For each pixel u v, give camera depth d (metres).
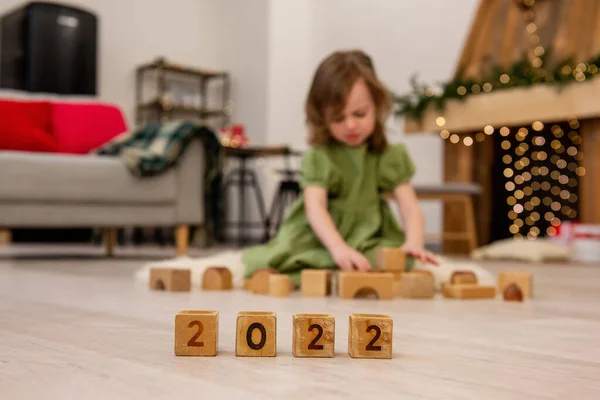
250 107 5.75
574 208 3.64
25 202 2.49
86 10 4.73
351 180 1.53
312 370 0.55
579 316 0.98
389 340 0.61
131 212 2.69
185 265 1.42
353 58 1.49
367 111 1.47
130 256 2.96
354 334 0.61
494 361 0.60
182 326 0.60
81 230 4.68
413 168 1.61
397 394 0.46
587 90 3.14
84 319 0.86
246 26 5.82
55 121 3.16
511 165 3.92
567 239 3.37
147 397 0.44
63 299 1.12
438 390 0.48
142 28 5.54
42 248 3.79
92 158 2.62
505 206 3.94
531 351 0.66
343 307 1.04
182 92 5.55
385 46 4.95
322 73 1.47
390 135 4.81
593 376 0.54
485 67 3.97
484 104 3.59
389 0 4.92
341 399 0.45
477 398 0.46
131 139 2.92
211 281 1.33
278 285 1.20
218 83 5.97
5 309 0.97
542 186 3.79
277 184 5.59
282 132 5.65
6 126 2.97
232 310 0.98
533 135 3.81
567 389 0.49
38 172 2.49
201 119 5.84
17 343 0.67
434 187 3.38
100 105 3.30
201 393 0.46
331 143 1.55
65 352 0.62
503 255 3.31
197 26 5.89
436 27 4.57
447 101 3.77
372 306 1.07
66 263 2.36
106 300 1.11
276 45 5.62
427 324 0.86
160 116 5.47
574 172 3.63
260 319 0.61
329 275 1.25
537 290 1.49
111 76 5.36
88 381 0.49
